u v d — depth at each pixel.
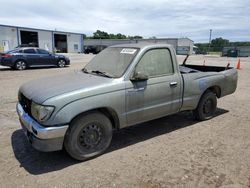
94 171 3.39
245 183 3.11
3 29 37.94
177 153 3.92
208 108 5.55
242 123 5.39
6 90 8.67
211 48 70.56
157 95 4.28
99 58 4.71
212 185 3.06
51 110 3.20
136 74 3.86
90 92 3.48
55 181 3.15
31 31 42.34
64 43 49.88
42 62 16.59
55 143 3.30
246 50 50.38
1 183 3.10
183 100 4.79
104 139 3.83
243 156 3.82
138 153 3.93
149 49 4.21
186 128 5.07
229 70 6.03
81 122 3.50
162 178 3.21
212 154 3.88
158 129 5.02
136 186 3.04
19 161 3.66
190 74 4.93
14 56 15.18
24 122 3.59
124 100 3.85
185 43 67.62
